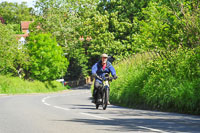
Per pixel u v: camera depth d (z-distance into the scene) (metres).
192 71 20.34
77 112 18.25
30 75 98.75
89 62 122.50
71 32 116.94
